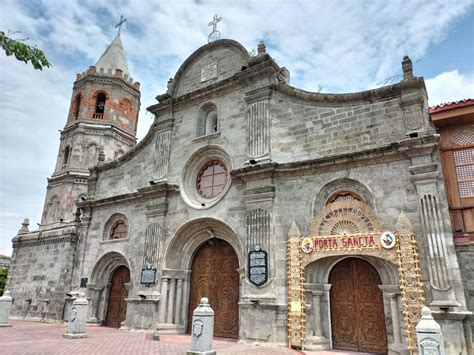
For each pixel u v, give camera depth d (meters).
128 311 18.69
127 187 21.92
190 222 17.84
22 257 26.58
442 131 13.16
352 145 14.56
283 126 16.50
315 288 13.70
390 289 12.31
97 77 33.56
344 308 13.55
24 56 5.91
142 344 13.47
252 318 14.30
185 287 17.86
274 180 15.71
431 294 11.44
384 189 13.26
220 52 20.38
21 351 11.10
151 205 19.42
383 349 12.46
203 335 10.97
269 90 17.14
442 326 10.88
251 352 12.09
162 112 21.38
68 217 29.69
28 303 24.44
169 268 17.95
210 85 19.30
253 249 15.07
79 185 30.80
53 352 11.12
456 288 11.17
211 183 18.67
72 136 32.16
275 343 13.51
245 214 15.95
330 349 13.12
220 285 17.00
